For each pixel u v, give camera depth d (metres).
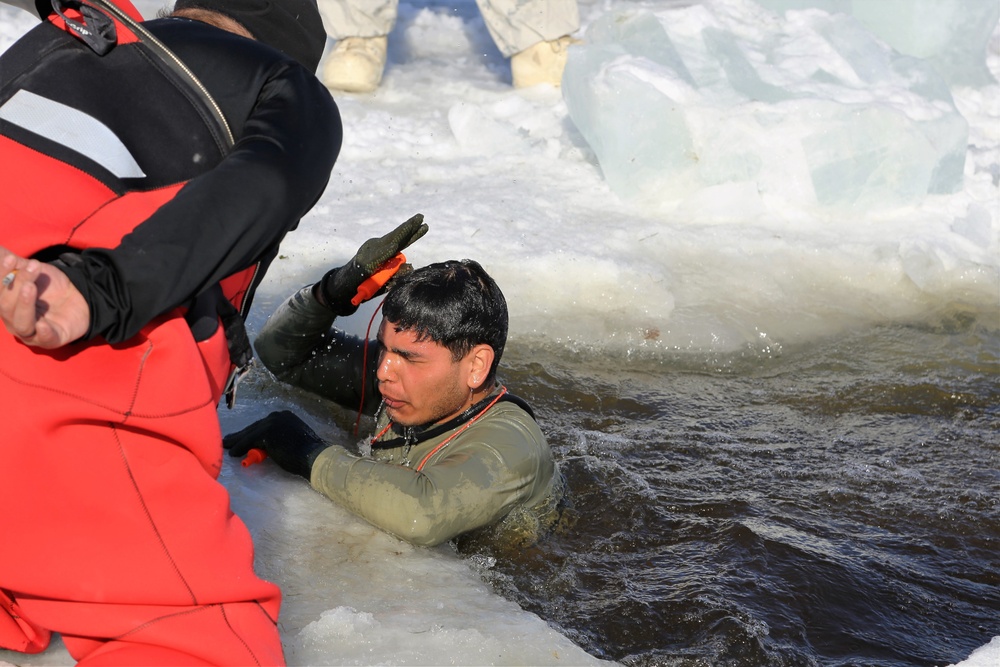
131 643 1.90
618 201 5.57
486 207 5.26
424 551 2.72
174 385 1.91
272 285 4.36
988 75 7.16
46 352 1.84
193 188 1.84
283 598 2.44
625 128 5.41
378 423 3.19
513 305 4.41
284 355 3.35
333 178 5.60
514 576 2.72
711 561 2.82
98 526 1.90
